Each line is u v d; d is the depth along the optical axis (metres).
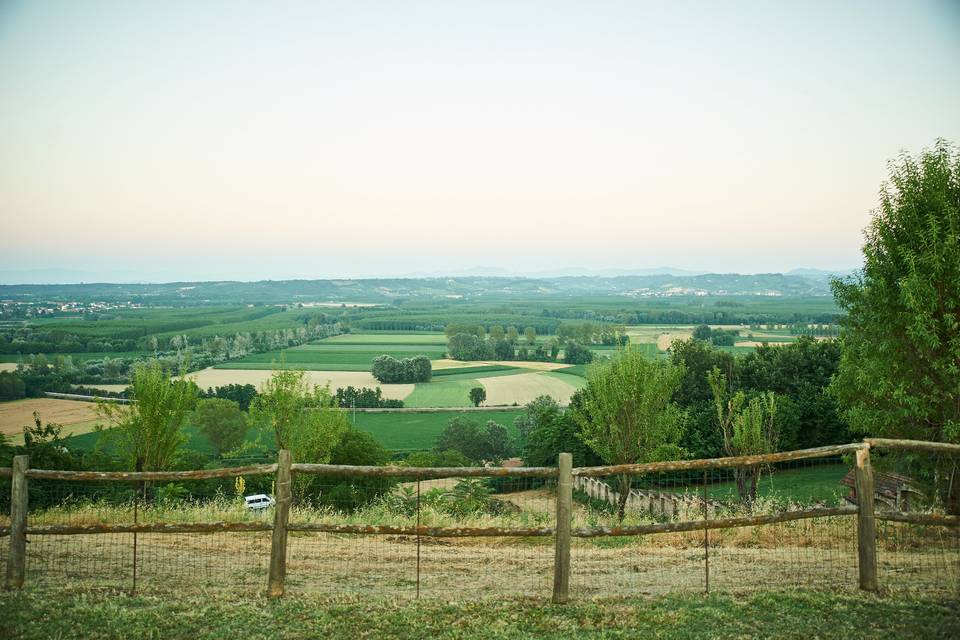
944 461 15.27
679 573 9.59
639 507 23.25
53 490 16.92
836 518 13.12
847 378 18.41
